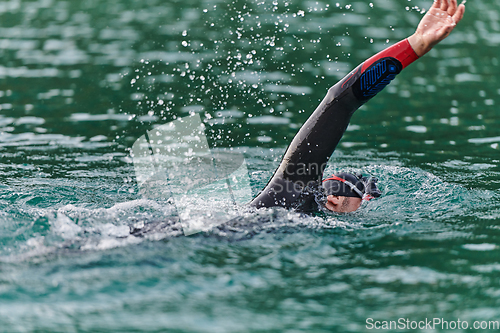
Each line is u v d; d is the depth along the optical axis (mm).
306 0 46594
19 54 34062
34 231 12273
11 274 10234
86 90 27531
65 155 19391
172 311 9070
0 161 18578
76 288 9750
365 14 42281
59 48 35250
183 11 44406
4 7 47000
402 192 15414
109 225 12594
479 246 11625
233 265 10703
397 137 21562
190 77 27734
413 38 11906
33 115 24094
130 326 8641
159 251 11234
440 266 10711
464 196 14914
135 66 31234
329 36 36625
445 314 9008
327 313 9039
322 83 28125
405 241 11930
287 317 8922
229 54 32812
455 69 31406
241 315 8969
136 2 48000
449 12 11898
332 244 11742
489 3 47688
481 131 21734
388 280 10148
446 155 19156
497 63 32250
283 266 10711
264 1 46156
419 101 26281
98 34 38344
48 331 8516
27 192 15523
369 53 32969
